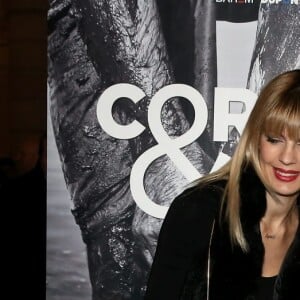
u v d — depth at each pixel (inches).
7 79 294.5
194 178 89.7
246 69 89.3
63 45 88.3
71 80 88.6
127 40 88.7
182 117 89.5
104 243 90.2
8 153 304.5
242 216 68.1
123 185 89.7
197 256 67.2
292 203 70.0
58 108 88.8
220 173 72.2
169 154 89.4
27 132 223.1
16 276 139.8
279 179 66.1
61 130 89.0
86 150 89.3
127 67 88.9
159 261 67.7
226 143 89.7
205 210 68.1
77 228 89.9
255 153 67.2
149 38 88.7
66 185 89.5
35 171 136.0
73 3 88.0
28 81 222.7
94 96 88.8
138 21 88.6
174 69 89.0
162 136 89.2
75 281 90.3
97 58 88.6
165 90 88.9
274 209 69.6
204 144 89.7
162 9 88.5
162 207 90.0
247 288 67.1
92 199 89.7
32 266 139.7
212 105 89.4
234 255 67.5
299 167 65.6
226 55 89.1
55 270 90.1
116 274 90.5
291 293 67.1
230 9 88.9
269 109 64.3
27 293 140.0
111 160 89.4
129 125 89.1
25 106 223.1
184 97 89.1
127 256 90.3
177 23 88.7
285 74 65.7
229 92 89.2
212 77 89.1
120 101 89.2
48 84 88.7
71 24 88.2
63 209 89.7
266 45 89.3
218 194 69.0
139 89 89.0
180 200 69.6
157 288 67.0
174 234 67.7
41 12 220.2
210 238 67.6
